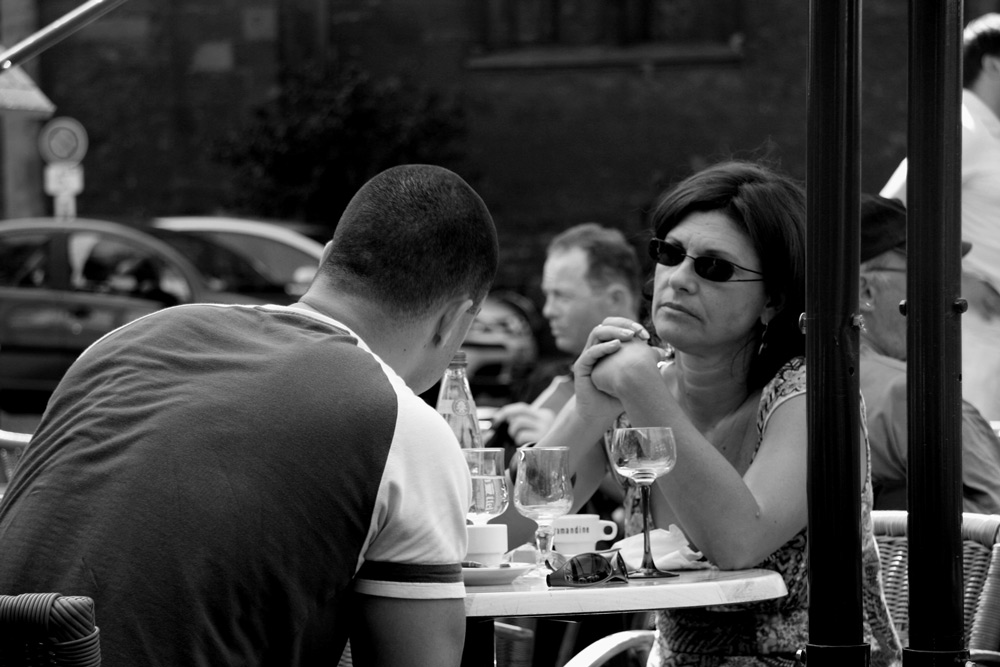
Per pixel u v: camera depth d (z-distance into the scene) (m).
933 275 2.23
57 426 2.37
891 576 3.62
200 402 2.29
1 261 15.45
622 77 22.19
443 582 2.33
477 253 2.59
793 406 3.10
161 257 15.33
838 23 2.19
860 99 2.22
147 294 15.24
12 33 22.27
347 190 20.12
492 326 16.91
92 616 1.72
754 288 3.20
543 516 3.03
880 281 4.48
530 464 3.01
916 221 2.24
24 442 4.45
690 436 3.00
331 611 2.32
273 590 2.23
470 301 2.62
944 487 2.24
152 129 22.48
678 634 3.15
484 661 2.65
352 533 2.28
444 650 2.33
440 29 22.64
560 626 3.91
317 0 22.47
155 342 2.43
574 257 6.02
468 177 20.91
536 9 22.47
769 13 21.86
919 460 2.25
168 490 2.21
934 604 2.25
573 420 3.39
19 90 6.09
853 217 2.22
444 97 22.58
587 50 22.28
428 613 2.32
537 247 22.41
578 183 22.33
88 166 22.59
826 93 2.21
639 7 22.27
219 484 2.22
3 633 1.71
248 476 2.23
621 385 3.10
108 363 2.42
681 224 3.26
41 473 2.30
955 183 2.23
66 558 2.19
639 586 2.65
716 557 2.95
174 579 2.17
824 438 2.23
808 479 2.25
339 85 20.45
